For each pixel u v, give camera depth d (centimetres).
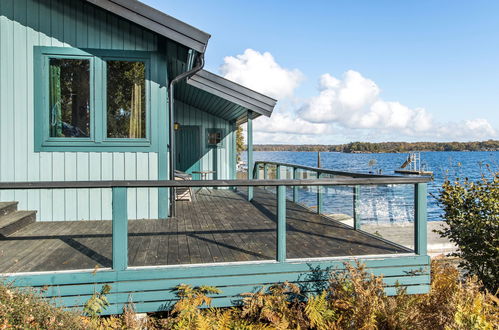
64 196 545
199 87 768
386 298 344
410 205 441
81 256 363
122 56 548
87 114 546
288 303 349
